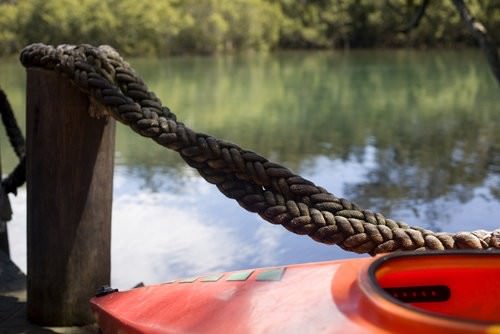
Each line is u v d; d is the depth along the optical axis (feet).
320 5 130.52
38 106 7.81
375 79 67.92
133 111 7.06
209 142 6.82
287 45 130.00
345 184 24.07
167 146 6.93
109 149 8.07
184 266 14.84
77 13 91.15
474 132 35.19
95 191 8.00
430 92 55.57
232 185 6.75
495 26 81.20
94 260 8.11
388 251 6.21
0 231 8.85
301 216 6.42
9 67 75.46
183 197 20.29
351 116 42.68
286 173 6.64
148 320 5.08
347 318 3.83
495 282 4.55
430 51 119.75
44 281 8.11
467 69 79.05
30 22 89.86
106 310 5.59
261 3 125.08
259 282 4.78
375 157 28.84
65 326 8.13
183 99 51.11
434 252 4.45
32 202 8.06
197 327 4.63
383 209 20.57
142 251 15.66
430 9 116.37
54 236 7.99
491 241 6.15
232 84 63.21
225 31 113.39
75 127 7.77
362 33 128.67
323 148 31.30
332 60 99.55
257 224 17.38
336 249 15.75
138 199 20.21
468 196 21.84
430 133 35.24
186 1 110.22
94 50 7.45
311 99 51.96
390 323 3.58
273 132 36.45
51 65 7.61
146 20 99.91
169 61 96.68
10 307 8.73
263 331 4.15
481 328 3.30
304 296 4.29
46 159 7.87
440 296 4.57
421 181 24.06
